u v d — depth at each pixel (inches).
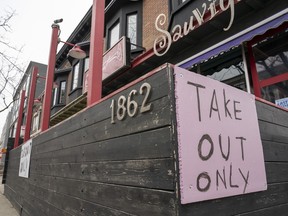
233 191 52.8
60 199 109.3
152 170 51.2
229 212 51.2
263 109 72.7
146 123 55.4
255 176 60.1
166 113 49.3
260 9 145.1
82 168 89.0
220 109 56.6
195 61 176.6
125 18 315.6
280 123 79.4
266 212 60.9
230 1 138.3
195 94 52.4
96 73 111.4
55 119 436.5
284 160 74.9
